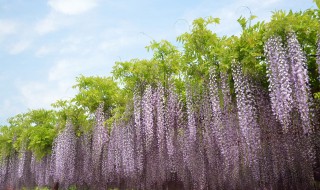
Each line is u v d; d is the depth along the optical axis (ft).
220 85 26.63
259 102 25.94
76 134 45.88
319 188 26.17
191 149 30.89
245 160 25.96
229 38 24.71
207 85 27.84
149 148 31.68
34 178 60.49
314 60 24.00
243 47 24.44
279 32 22.20
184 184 33.45
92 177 42.19
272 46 21.85
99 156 39.96
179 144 32.12
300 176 26.30
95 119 40.68
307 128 22.02
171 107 31.50
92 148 42.11
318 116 24.67
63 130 45.96
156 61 31.24
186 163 32.24
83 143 44.75
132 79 33.17
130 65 32.81
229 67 25.71
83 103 41.55
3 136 66.39
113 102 41.01
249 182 27.22
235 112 26.71
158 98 31.37
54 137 49.57
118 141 37.58
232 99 26.99
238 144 26.21
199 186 30.32
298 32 22.35
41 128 50.19
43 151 52.37
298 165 26.16
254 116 24.90
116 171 38.81
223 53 25.23
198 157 30.37
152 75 31.81
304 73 20.74
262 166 26.48
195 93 29.60
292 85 21.27
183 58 28.25
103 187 40.65
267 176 26.45
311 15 22.81
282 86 20.94
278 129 26.00
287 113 21.27
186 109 32.63
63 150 44.24
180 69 29.68
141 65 31.50
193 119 29.30
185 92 32.78
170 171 33.45
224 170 28.48
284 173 26.50
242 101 24.40
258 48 24.14
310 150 25.11
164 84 32.04
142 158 33.99
